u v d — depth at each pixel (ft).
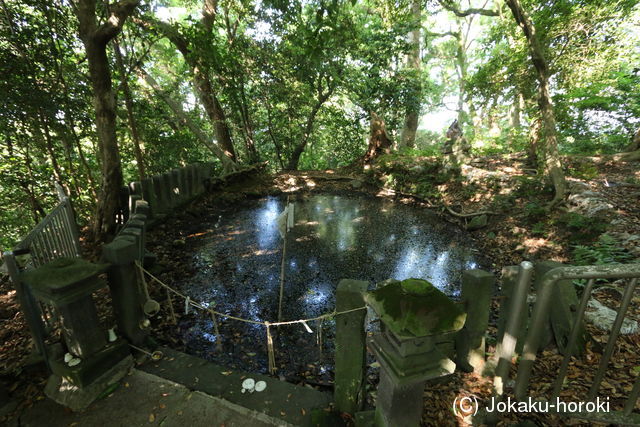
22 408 7.41
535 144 28.55
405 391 5.51
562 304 8.48
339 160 57.11
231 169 37.29
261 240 21.30
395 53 42.91
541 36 22.62
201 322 12.00
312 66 37.65
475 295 7.62
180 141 33.88
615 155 28.60
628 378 7.42
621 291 11.60
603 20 20.43
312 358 10.34
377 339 5.86
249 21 36.96
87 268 7.17
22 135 18.52
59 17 17.33
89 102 20.62
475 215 24.61
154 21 23.22
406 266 18.01
